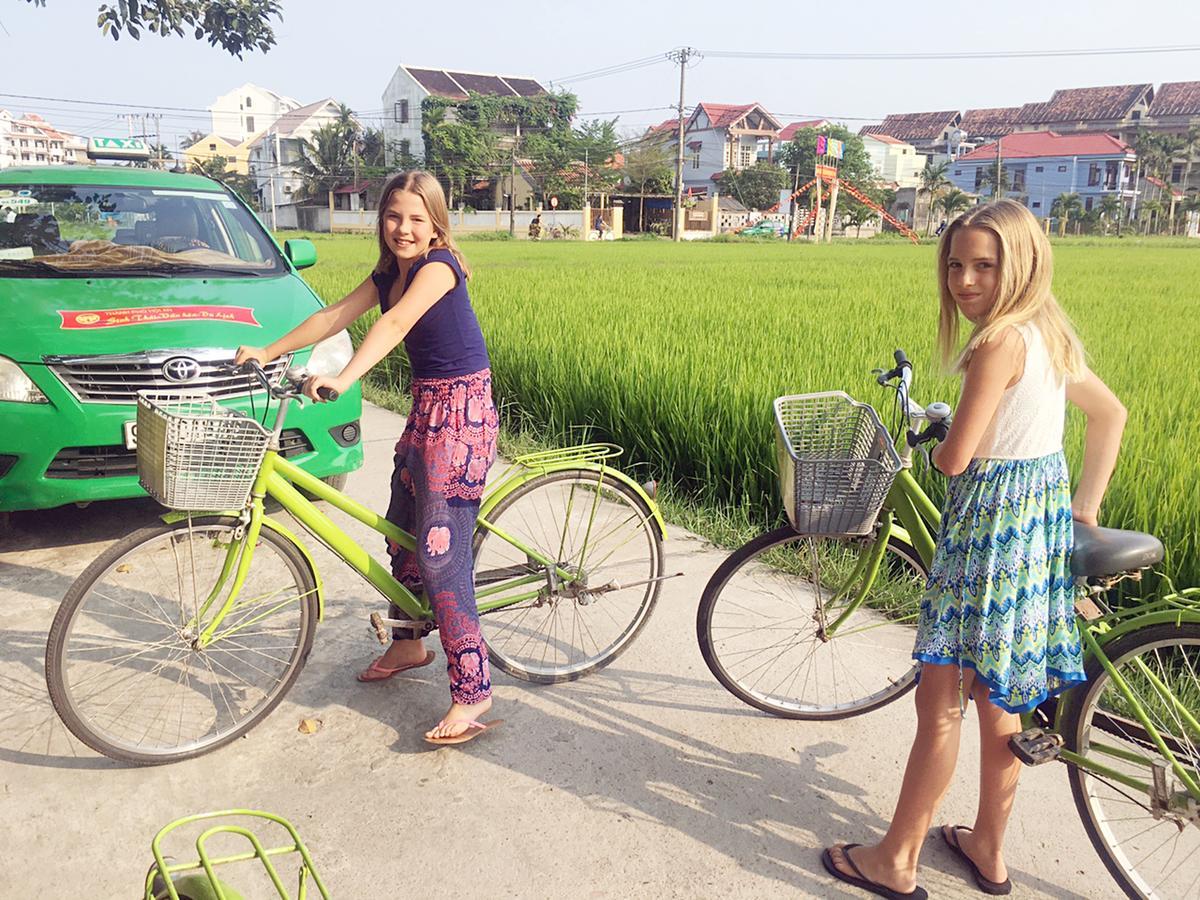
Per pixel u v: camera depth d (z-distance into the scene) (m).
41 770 2.84
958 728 2.30
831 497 2.56
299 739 3.03
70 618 2.69
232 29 8.04
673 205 64.38
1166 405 5.55
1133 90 104.62
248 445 2.64
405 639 3.32
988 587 2.14
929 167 80.94
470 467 2.85
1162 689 2.23
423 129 62.53
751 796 2.80
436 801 2.73
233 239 5.55
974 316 2.13
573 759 2.96
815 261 26.34
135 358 4.18
